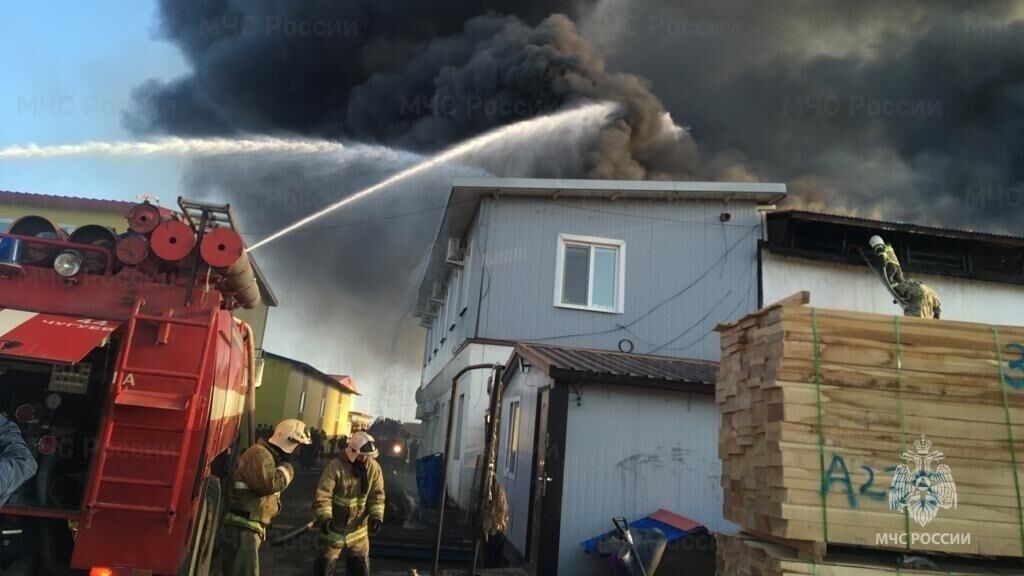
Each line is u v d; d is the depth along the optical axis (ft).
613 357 33.04
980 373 12.89
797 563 12.29
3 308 14.17
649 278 43.21
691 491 26.84
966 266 45.50
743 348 14.65
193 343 14.17
